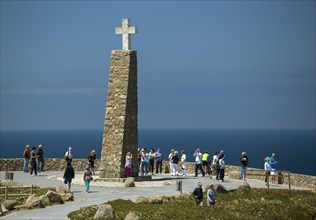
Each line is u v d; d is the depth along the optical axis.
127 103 59.03
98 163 71.94
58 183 55.53
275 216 44.03
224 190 50.59
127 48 60.00
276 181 59.50
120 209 39.81
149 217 37.50
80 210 39.75
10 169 69.44
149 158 66.31
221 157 59.34
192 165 70.12
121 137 58.31
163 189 52.34
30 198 43.09
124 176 58.16
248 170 61.28
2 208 41.22
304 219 44.44
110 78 59.62
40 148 68.19
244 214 42.12
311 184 57.31
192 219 37.88
